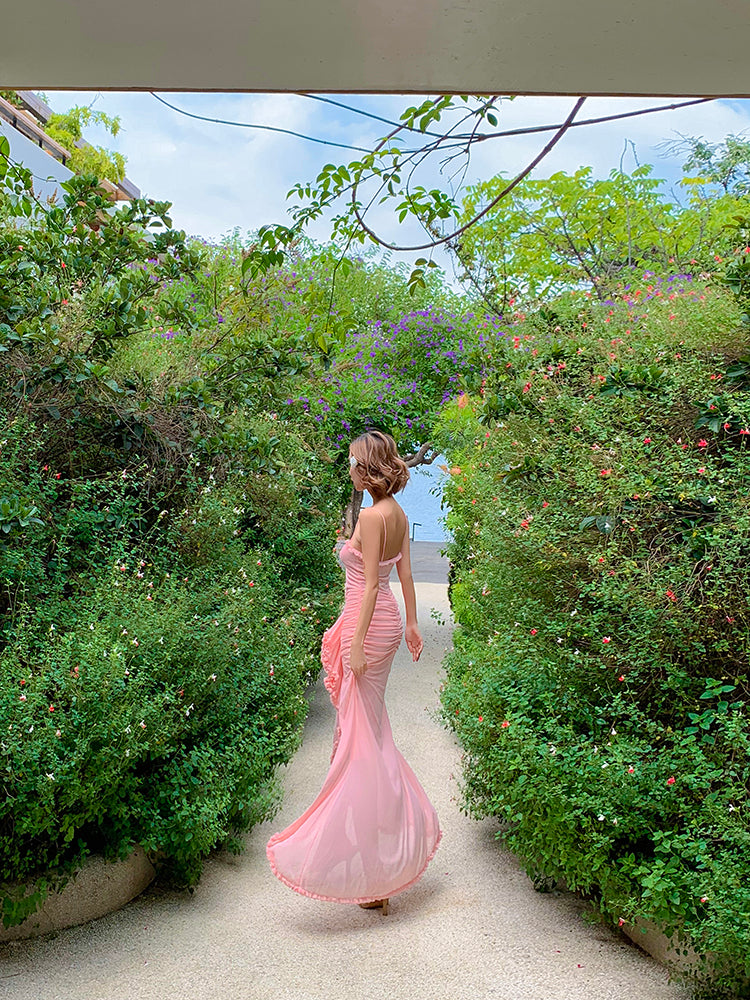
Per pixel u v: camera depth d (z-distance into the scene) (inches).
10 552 139.8
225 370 212.1
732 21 80.1
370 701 133.6
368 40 86.6
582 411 142.7
